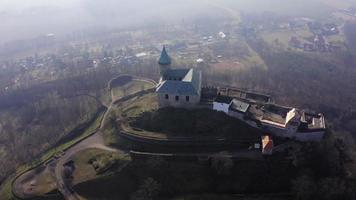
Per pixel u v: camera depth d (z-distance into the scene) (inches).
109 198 5526.6
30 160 6496.1
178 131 6323.8
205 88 7140.8
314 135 5959.6
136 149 6151.6
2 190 5782.5
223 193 5526.6
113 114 7298.2
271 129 6122.1
